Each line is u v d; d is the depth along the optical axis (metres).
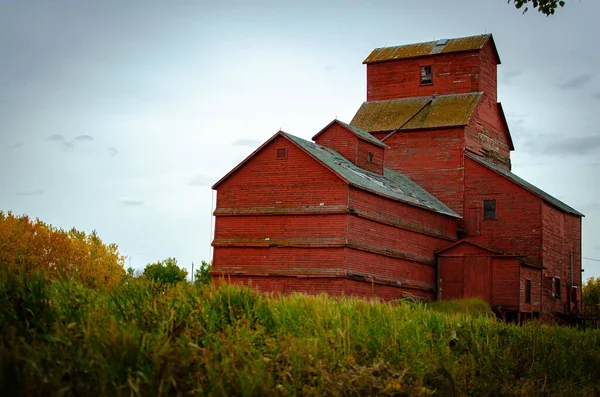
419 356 19.16
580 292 60.62
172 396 12.98
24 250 40.59
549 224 53.69
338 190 40.34
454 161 54.56
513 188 52.53
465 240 48.62
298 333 18.16
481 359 20.80
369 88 61.50
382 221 43.19
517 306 46.81
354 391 15.46
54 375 11.57
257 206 42.41
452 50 58.56
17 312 13.83
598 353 25.52
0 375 10.55
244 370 13.90
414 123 56.31
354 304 22.39
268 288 41.25
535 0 22.70
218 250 43.09
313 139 48.62
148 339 13.97
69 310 14.51
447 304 44.59
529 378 20.77
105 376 12.16
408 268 46.03
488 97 59.31
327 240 40.09
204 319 16.72
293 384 14.87
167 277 64.38
